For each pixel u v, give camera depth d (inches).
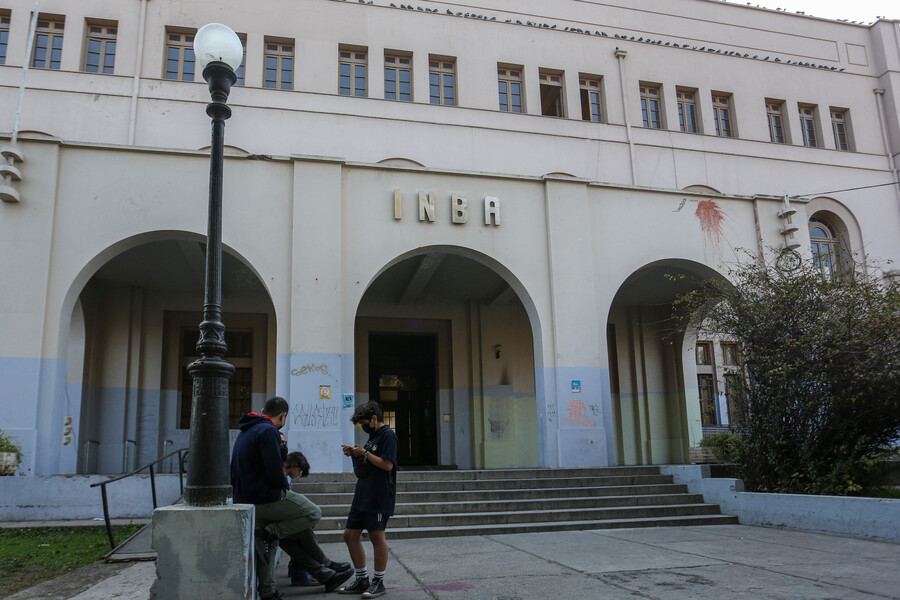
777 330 442.9
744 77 932.0
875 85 1001.5
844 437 432.5
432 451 790.5
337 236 538.0
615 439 799.7
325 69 778.8
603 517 432.1
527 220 591.2
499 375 786.8
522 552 323.0
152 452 666.2
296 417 501.0
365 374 761.6
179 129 721.0
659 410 803.4
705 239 629.0
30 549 341.4
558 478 483.8
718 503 454.9
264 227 531.5
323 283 527.5
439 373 788.6
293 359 509.0
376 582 229.1
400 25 815.7
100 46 746.2
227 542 175.8
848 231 922.7
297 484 443.5
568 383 563.5
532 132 821.2
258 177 538.6
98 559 313.3
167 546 174.2
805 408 427.8
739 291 476.4
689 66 910.4
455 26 834.2
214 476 183.6
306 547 237.0
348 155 758.5
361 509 231.9
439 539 377.1
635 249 610.5
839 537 360.8
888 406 408.8
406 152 775.1
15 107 693.3
